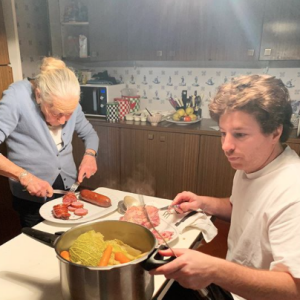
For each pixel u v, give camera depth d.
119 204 1.29
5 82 2.52
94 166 1.62
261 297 0.69
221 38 2.51
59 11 3.21
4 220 2.53
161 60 2.77
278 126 0.77
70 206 1.25
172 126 2.67
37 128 1.46
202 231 1.09
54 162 1.54
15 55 2.67
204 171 2.58
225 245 2.00
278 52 2.38
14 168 1.33
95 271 0.62
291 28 2.30
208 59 2.60
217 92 0.84
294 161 0.84
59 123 1.45
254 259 0.88
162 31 2.68
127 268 0.63
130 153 2.82
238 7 2.40
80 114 1.77
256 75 0.81
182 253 0.69
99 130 2.87
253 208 0.88
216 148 2.49
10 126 1.39
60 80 1.30
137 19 2.74
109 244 0.78
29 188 1.29
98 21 2.89
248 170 0.90
